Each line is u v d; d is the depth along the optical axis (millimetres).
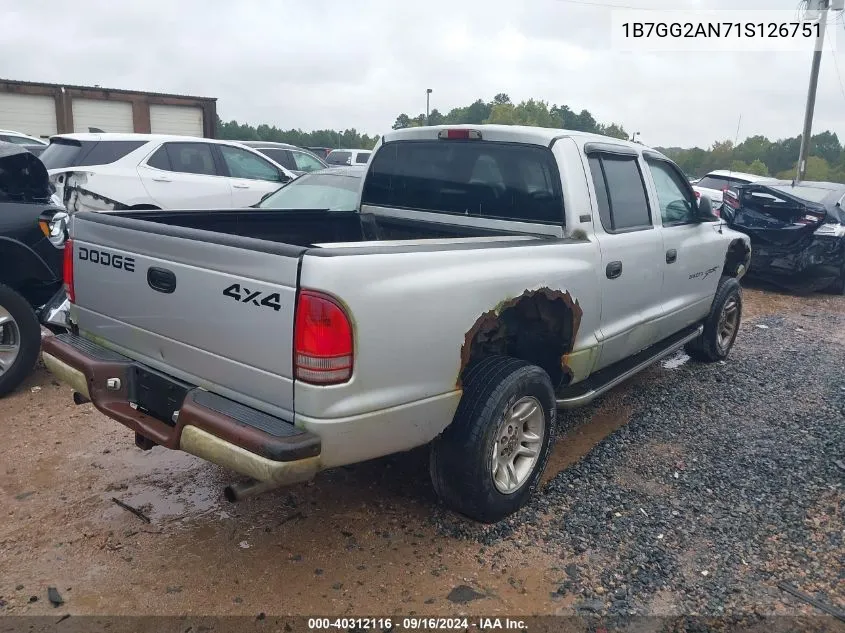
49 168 8641
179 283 3014
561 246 3746
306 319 2576
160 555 3199
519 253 3457
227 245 2799
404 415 2918
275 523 3490
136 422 3139
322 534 3402
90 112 24344
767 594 3043
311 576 3078
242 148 10188
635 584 3084
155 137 9297
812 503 3820
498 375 3334
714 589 3062
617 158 4453
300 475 2641
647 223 4695
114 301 3389
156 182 8977
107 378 3291
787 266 10312
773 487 3988
